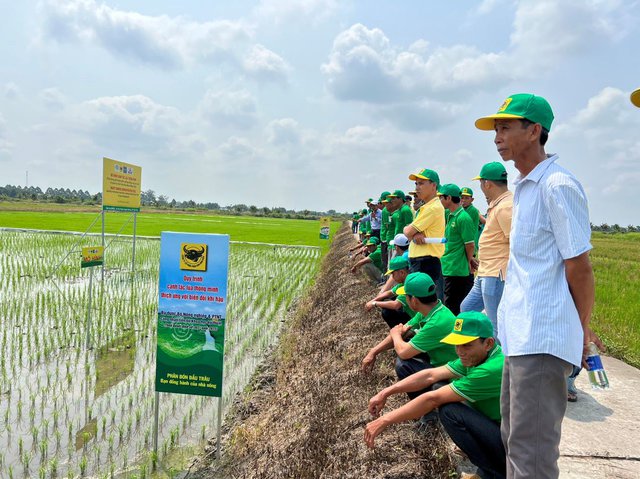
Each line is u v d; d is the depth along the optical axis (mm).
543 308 2424
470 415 3270
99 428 6086
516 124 2607
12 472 5105
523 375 2441
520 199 2650
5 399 6762
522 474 2438
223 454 5586
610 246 35594
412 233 6496
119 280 15805
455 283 6168
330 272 15656
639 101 2430
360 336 7094
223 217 74438
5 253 20844
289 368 7734
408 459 3885
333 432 4711
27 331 9852
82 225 38750
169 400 7012
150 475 5180
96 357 8539
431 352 4312
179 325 5773
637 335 7699
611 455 3883
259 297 14180
